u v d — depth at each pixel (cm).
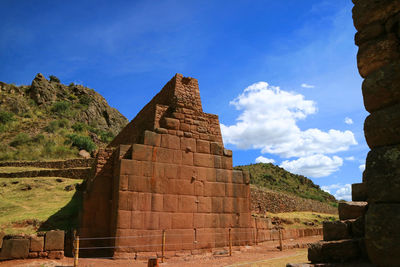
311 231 2070
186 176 1291
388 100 479
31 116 6762
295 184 6072
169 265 979
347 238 597
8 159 4138
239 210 1380
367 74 527
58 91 8625
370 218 464
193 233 1233
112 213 1184
